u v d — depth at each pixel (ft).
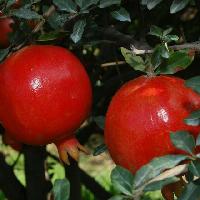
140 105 1.75
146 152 1.73
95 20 2.53
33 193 3.59
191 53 1.96
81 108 1.93
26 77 1.87
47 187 3.60
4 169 3.66
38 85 1.86
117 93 1.84
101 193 4.58
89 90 1.96
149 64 1.94
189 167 1.60
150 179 1.61
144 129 1.72
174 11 2.05
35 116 1.87
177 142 1.64
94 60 3.34
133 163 1.75
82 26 2.04
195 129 1.73
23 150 3.52
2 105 1.92
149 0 2.13
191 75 2.83
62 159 2.05
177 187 1.81
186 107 1.74
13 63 1.90
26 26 2.15
